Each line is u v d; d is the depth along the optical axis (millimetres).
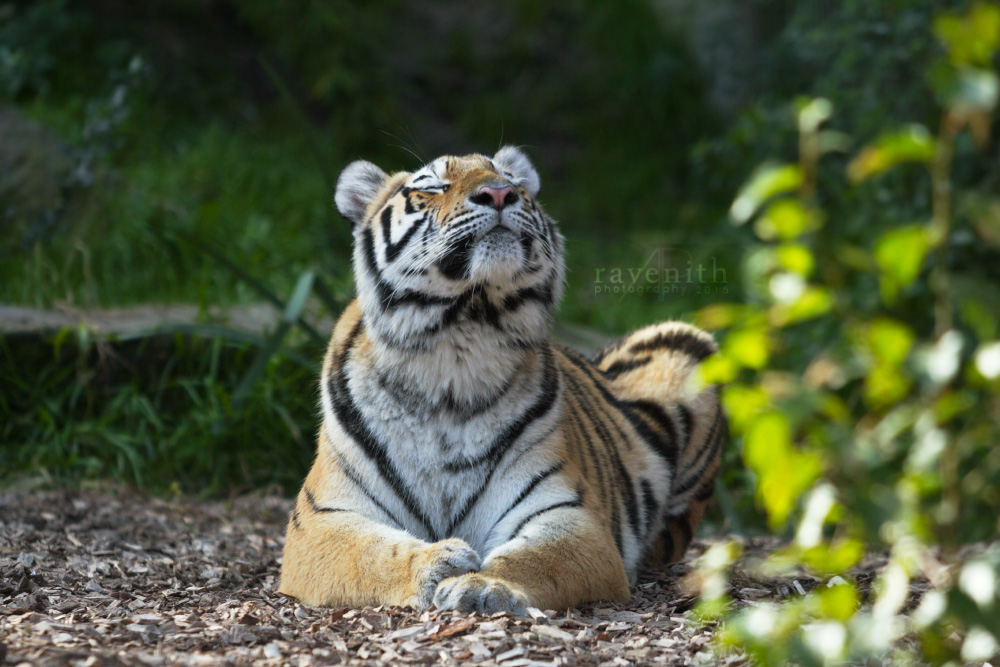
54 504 10672
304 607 6660
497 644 5574
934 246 3688
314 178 19938
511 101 27469
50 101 20516
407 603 6383
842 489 3693
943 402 3873
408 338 7352
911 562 3885
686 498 9758
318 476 7566
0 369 12422
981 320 3613
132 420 12438
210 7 25312
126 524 10172
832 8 19156
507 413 7328
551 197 24656
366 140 23750
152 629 5887
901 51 14602
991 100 3293
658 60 27078
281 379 12727
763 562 4215
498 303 7352
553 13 29312
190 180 18172
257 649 5590
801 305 3666
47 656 5012
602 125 26828
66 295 14578
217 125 21297
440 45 28203
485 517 7320
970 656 3930
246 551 9367
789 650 3998
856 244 14461
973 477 4129
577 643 5707
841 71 16281
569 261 20531
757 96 24906
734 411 3574
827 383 4363
